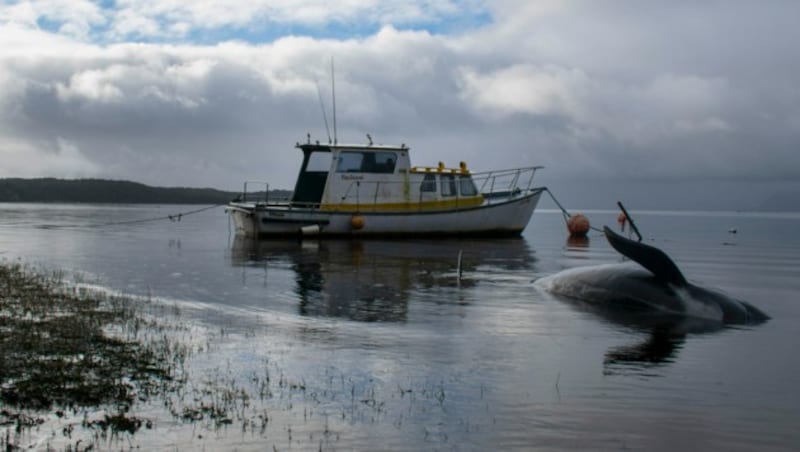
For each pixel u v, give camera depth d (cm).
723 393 797
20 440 620
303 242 2967
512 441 641
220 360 901
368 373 854
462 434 655
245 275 1817
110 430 648
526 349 996
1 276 1675
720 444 646
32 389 752
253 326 1131
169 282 1662
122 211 8131
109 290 1505
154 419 678
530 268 2069
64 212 7394
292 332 1089
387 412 711
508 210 3366
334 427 667
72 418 675
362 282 1703
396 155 3173
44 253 2434
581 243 3325
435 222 3212
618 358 951
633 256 1362
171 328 1096
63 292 1442
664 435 665
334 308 1322
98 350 929
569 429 674
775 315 1314
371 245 2844
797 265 2392
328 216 3067
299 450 612
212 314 1234
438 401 749
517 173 3462
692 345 1038
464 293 1527
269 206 3148
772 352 999
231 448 614
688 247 3431
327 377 834
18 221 5066
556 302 1405
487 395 773
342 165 3128
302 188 3225
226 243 2920
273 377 829
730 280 1920
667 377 859
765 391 807
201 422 673
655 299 1323
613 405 747
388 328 1133
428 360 923
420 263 2158
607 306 1362
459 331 1116
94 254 2403
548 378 846
